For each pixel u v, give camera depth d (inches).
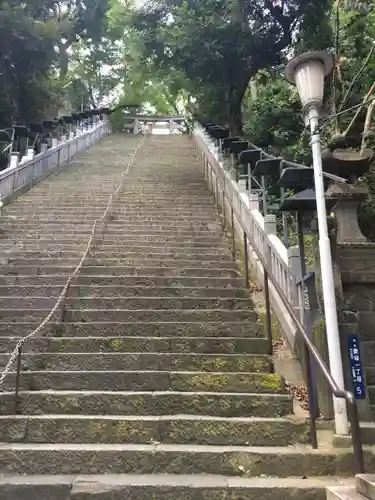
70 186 529.3
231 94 648.4
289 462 161.2
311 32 549.0
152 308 267.4
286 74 215.9
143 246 356.5
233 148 448.8
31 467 160.6
